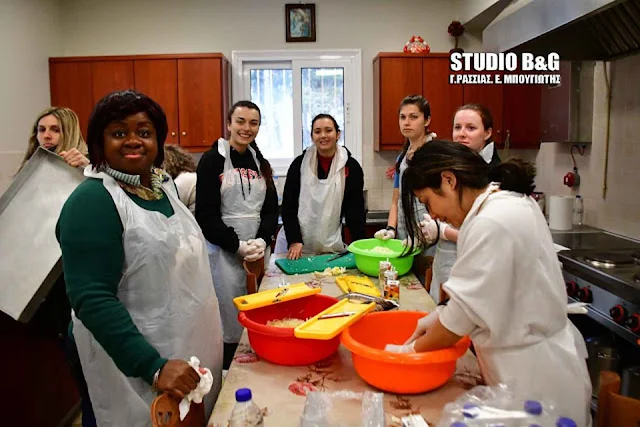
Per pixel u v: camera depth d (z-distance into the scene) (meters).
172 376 1.11
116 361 1.19
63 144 2.35
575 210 3.38
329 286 2.08
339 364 1.41
